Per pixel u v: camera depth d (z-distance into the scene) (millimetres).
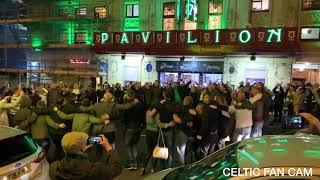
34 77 26344
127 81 23219
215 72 20516
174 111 7109
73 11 26219
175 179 3879
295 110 13711
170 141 7227
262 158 2994
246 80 19828
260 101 9188
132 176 7457
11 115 9531
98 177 3846
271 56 18828
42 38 27422
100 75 23734
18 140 4941
